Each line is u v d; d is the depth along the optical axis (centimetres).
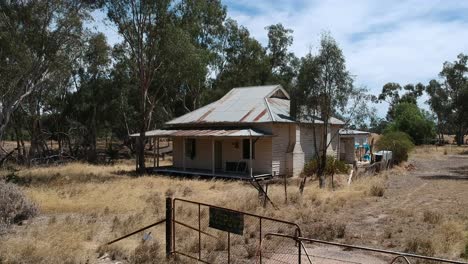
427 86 9175
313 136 3153
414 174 3131
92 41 3438
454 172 3294
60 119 4888
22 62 2819
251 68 5412
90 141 4819
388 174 3027
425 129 6644
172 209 1014
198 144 3228
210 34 4884
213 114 3209
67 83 4512
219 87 5322
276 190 2027
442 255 1002
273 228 1277
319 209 1589
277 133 2894
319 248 1084
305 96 2855
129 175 3017
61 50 3047
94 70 4472
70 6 2955
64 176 2733
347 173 2812
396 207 1684
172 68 3431
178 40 3188
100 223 1335
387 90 10156
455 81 8719
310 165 2898
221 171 2992
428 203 1795
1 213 1327
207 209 1531
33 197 1789
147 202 1733
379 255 1016
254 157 2928
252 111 3039
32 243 1052
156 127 5625
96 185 2306
